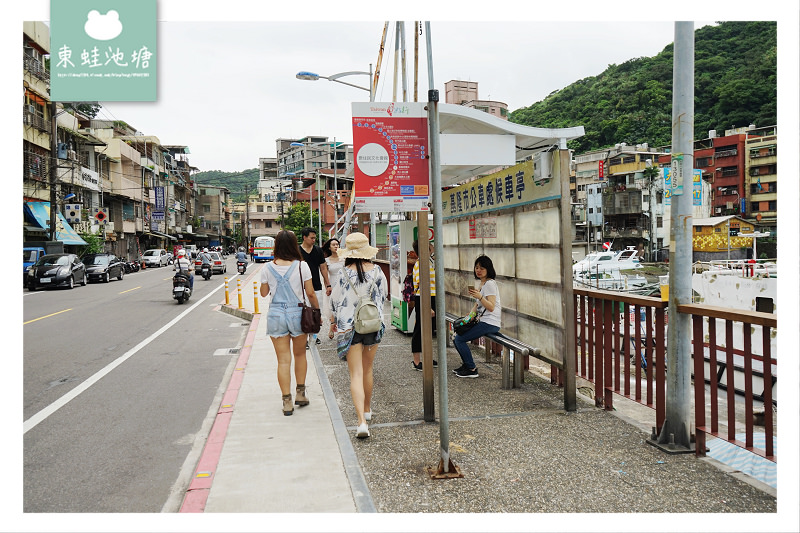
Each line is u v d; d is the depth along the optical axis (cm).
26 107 2777
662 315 455
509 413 534
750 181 5647
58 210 3162
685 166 419
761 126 6219
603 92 8131
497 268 705
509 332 673
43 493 390
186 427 537
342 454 429
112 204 4619
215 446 454
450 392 614
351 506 346
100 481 411
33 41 2820
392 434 479
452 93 7338
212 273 3466
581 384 757
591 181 7038
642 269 3541
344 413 543
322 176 7781
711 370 408
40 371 776
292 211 7412
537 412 536
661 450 432
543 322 577
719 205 5834
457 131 651
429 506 345
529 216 602
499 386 639
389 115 479
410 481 382
